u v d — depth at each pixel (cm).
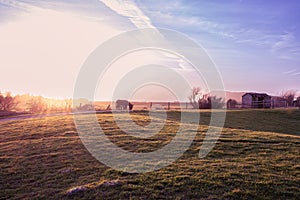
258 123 2923
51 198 877
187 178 1011
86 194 889
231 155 1359
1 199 888
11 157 1375
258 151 1433
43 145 1622
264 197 847
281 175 1043
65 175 1088
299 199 838
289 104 5528
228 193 874
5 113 4400
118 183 969
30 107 5097
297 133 2452
